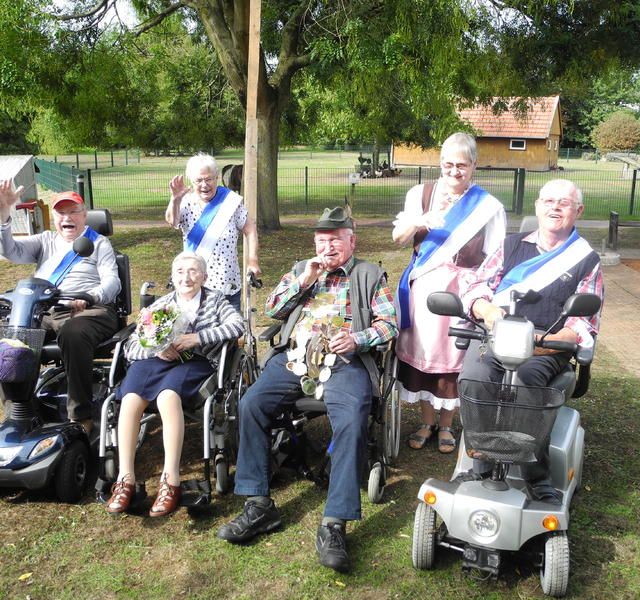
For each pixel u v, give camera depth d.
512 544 3.12
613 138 51.16
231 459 4.54
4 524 3.82
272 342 4.43
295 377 3.89
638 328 7.64
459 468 3.62
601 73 13.23
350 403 3.73
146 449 4.74
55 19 13.43
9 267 10.93
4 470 3.78
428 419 4.81
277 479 4.34
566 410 3.85
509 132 42.06
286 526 3.82
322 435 5.00
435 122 21.80
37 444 3.87
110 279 4.71
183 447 4.81
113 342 4.65
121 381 4.23
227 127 17.59
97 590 3.29
